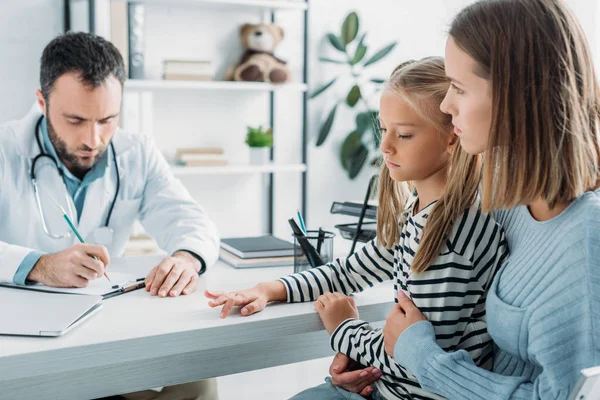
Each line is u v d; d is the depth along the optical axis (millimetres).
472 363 885
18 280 1161
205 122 3178
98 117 1462
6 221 1569
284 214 3438
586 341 751
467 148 875
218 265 1459
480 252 957
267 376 2303
